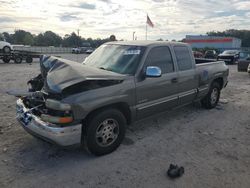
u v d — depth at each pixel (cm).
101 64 467
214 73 652
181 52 544
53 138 344
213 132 509
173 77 503
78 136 356
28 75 1319
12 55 2300
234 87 1081
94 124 371
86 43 9275
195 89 587
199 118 599
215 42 7212
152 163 376
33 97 398
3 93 812
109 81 382
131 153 406
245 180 336
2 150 404
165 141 456
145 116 461
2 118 554
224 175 347
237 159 394
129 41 514
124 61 450
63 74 370
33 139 446
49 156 389
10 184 317
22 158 381
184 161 384
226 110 679
